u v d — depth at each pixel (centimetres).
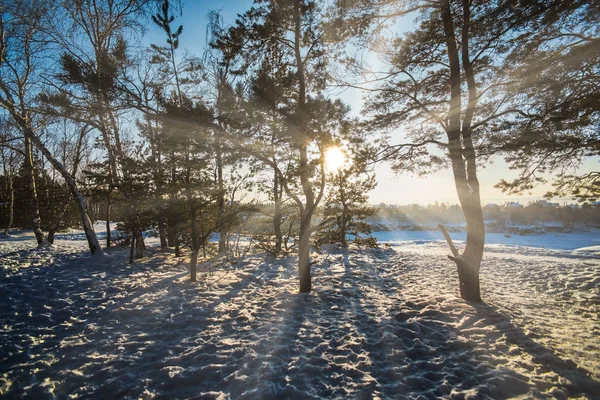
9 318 492
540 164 495
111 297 614
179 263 1012
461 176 607
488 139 520
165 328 472
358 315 534
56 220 1553
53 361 366
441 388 312
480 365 356
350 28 572
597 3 327
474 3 505
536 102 450
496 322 485
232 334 451
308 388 315
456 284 766
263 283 775
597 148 414
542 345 402
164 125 634
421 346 408
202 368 350
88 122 902
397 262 1144
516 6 360
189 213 820
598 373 329
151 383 324
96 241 1041
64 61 578
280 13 593
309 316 531
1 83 1046
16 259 988
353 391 310
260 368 352
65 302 575
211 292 668
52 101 647
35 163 1856
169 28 853
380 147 645
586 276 810
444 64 612
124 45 698
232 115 591
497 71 493
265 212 1173
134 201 945
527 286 764
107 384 318
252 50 678
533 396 294
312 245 1491
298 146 654
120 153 1171
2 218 2286
